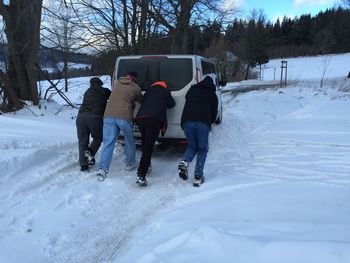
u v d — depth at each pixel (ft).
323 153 25.99
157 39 49.16
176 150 28.45
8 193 18.31
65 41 43.04
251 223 13.97
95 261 13.04
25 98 38.34
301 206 15.64
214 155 26.11
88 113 22.44
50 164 22.80
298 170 21.89
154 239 14.07
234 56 159.02
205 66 28.71
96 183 20.49
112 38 45.44
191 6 48.19
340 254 10.43
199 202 17.35
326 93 62.13
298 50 304.91
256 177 20.48
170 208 17.16
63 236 14.76
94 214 16.78
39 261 13.09
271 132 34.17
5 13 35.83
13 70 38.29
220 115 37.55
